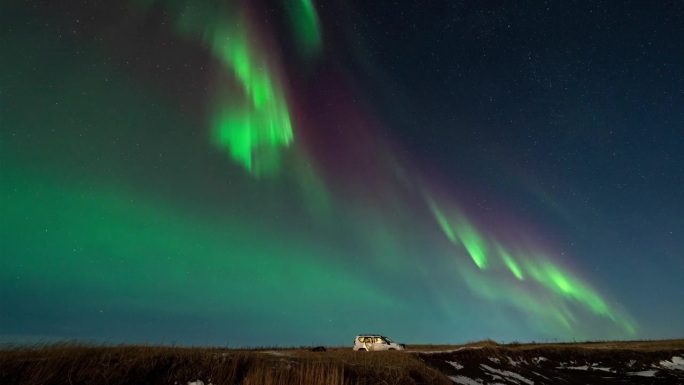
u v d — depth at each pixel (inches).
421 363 858.1
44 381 463.8
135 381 516.7
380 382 658.8
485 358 1232.2
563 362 1453.0
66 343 565.9
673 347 1856.5
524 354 1406.3
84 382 484.1
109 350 570.3
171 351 612.4
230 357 625.6
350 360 741.3
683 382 1333.7
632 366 1513.3
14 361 484.1
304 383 589.3
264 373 592.4
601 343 2207.2
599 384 1269.7
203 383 549.3
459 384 948.6
